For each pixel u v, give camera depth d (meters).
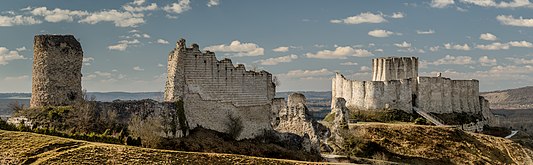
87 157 73.94
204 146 87.25
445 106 182.00
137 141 81.94
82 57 93.25
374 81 171.50
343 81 180.50
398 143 135.50
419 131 143.00
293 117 108.06
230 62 99.62
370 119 162.88
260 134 102.81
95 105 85.94
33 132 81.56
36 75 89.69
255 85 103.62
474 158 132.25
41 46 89.44
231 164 79.94
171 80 92.56
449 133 144.12
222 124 97.31
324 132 132.50
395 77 191.62
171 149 83.12
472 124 177.88
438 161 128.50
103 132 83.31
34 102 89.81
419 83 178.12
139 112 86.12
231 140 95.00
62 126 83.44
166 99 93.50
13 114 89.62
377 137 136.88
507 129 193.25
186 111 92.50
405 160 126.38
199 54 95.12
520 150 144.50
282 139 102.44
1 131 80.12
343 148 124.75
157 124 84.50
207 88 95.69
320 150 115.81
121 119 85.19
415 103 178.00
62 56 89.94
